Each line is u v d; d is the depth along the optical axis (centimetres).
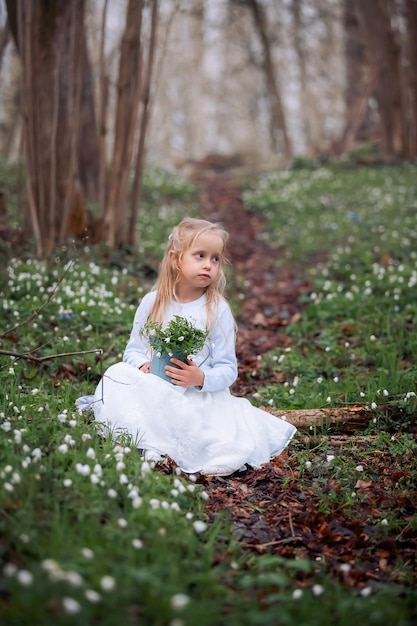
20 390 435
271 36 2695
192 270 407
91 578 242
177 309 420
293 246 1037
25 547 262
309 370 561
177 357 396
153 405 388
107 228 837
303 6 2678
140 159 852
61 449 332
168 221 1199
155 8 800
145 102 830
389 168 1573
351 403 478
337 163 1727
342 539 336
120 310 615
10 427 354
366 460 417
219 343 417
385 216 1092
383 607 259
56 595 225
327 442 433
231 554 303
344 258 877
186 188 1595
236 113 3838
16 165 1253
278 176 1684
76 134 775
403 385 501
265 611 249
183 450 388
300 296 806
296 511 361
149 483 326
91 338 556
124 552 263
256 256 1060
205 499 345
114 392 395
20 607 218
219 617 241
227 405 409
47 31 745
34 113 716
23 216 807
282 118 2217
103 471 328
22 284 629
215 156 2284
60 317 564
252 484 386
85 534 275
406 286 709
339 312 684
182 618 228
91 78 1163
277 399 497
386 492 380
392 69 1623
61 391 460
